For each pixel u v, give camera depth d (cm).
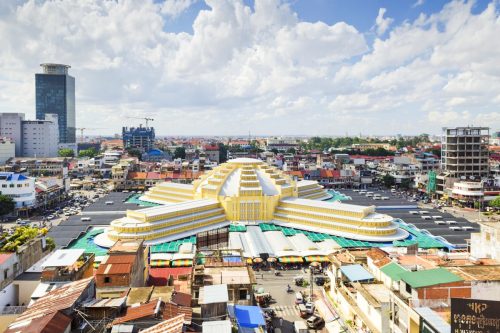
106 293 7550
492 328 4559
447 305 5931
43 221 19975
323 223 17762
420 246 14988
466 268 6950
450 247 14900
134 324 5244
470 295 6031
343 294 8031
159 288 7031
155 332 4844
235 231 17375
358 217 17075
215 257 9262
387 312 6294
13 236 10350
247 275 7938
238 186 19688
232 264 8631
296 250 14888
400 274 6412
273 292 11350
